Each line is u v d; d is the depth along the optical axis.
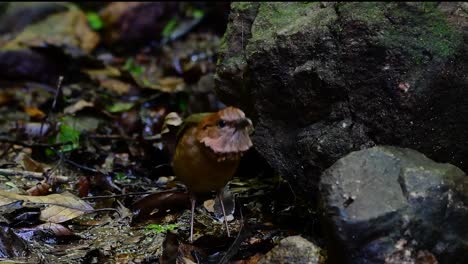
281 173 7.17
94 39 15.16
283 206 7.75
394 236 5.52
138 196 8.28
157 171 9.12
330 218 5.60
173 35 15.55
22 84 13.45
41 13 15.23
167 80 13.55
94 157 9.55
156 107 11.57
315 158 6.91
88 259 6.72
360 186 5.70
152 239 7.18
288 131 7.20
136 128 10.77
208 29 15.84
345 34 6.82
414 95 6.48
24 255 6.73
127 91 12.80
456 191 5.84
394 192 5.70
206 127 6.36
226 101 8.05
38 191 8.15
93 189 8.66
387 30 6.70
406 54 6.59
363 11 6.86
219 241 6.80
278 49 7.07
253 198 8.02
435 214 5.68
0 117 11.60
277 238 7.00
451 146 6.70
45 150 9.75
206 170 6.45
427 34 6.66
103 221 7.69
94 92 12.70
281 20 7.62
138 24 15.39
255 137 7.30
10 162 9.30
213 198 7.98
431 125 6.59
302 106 7.04
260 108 7.29
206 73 12.98
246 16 8.01
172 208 7.84
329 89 6.86
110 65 14.55
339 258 5.61
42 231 7.17
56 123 10.66
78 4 15.97
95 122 10.95
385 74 6.62
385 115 6.61
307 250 5.86
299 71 6.95
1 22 14.92
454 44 6.61
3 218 7.10
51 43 13.82
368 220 5.48
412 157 6.09
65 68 13.77
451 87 6.57
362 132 6.73
